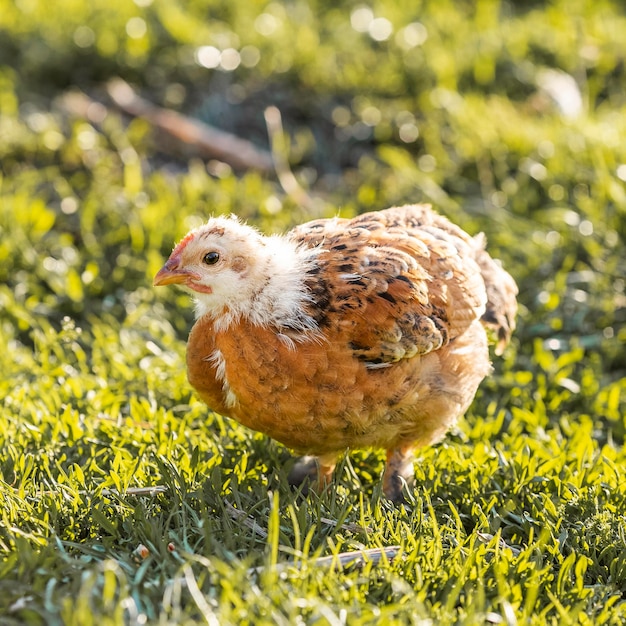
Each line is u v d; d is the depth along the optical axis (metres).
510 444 6.54
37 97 11.00
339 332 5.34
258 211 9.24
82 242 8.92
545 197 9.62
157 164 10.36
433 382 5.69
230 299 5.34
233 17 12.60
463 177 10.05
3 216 8.73
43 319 7.99
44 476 5.82
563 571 5.02
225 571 4.49
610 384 7.56
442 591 4.87
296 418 5.43
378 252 5.66
